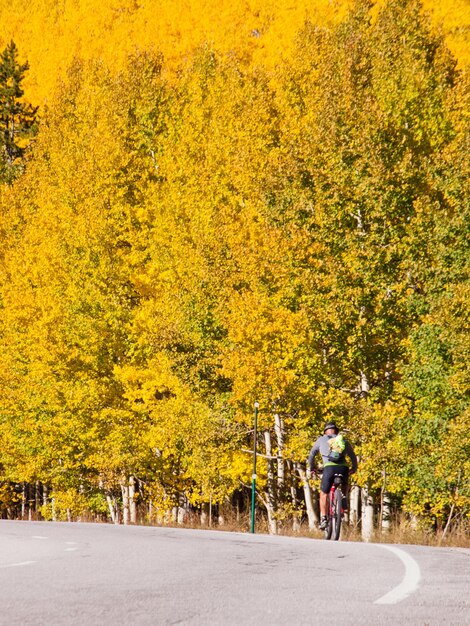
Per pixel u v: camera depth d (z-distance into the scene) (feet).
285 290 195.31
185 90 288.10
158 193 252.42
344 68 227.61
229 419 212.64
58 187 298.15
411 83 221.25
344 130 208.64
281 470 213.87
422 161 201.77
